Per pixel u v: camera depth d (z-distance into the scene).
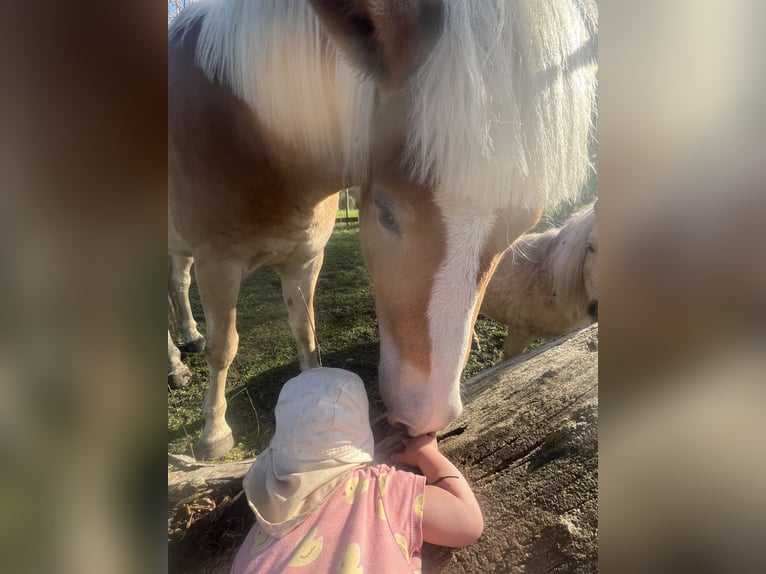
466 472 1.16
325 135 1.40
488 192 0.94
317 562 0.78
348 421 0.90
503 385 1.41
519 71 0.92
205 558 1.04
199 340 2.67
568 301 2.38
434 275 1.02
